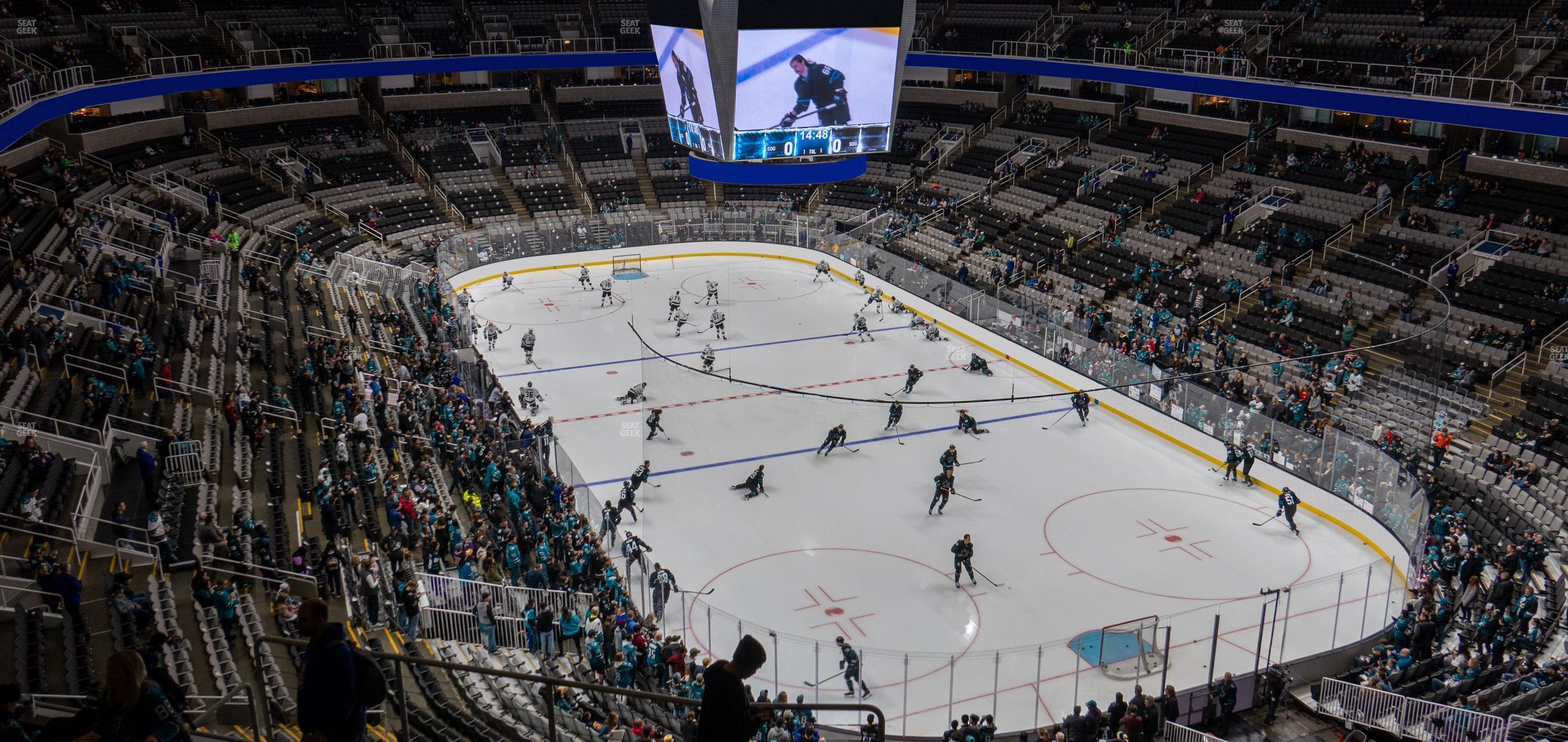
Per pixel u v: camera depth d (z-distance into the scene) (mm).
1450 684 17359
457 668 6570
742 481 28500
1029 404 35500
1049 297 41094
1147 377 32969
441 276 46156
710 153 32000
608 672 17828
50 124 42156
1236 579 23578
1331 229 38625
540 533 21938
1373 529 24984
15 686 6871
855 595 22688
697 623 21438
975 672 19703
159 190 41656
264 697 7188
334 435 25375
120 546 17547
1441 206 37125
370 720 13445
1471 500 24609
